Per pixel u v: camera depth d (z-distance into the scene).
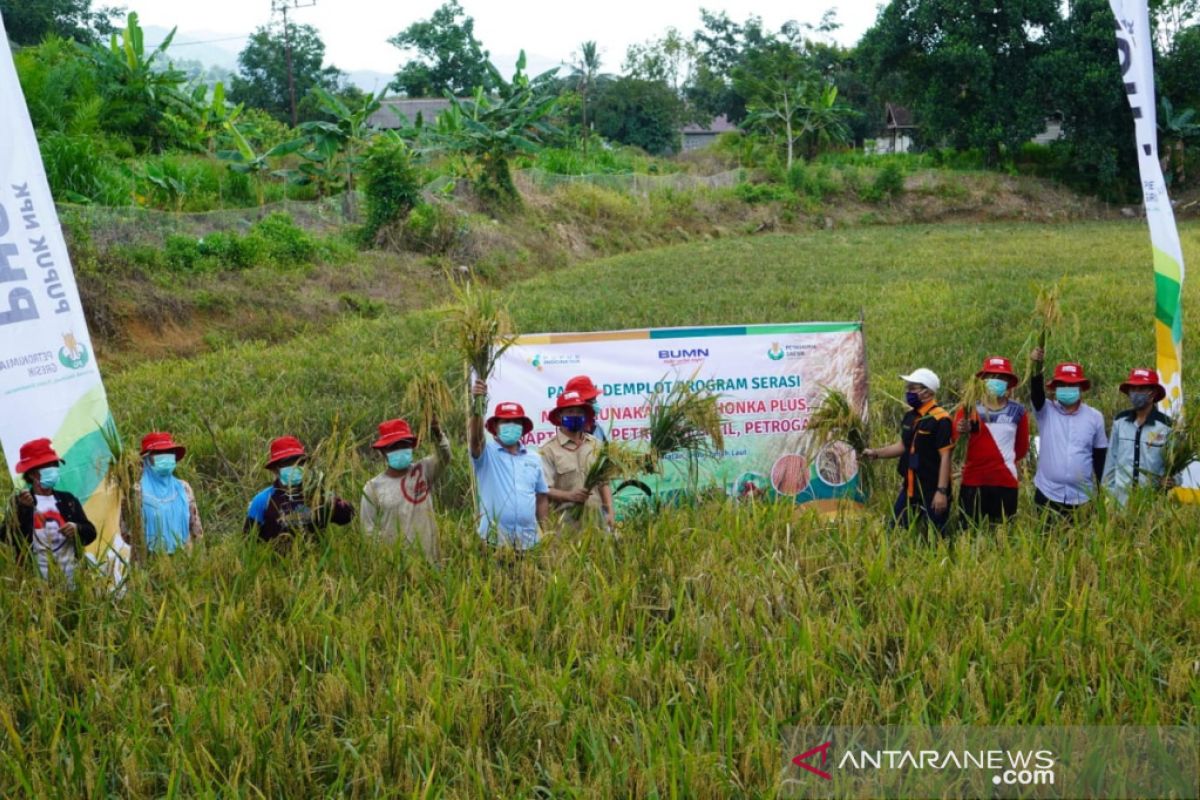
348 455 9.47
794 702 5.43
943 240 41.22
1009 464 8.38
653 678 5.64
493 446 7.73
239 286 21.48
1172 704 5.24
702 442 8.59
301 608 6.30
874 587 6.55
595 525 7.70
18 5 56.94
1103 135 54.62
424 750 4.98
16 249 7.73
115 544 7.69
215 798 4.70
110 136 31.48
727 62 84.44
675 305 22.22
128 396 13.73
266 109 70.44
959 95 57.22
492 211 36.91
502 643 6.09
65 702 5.62
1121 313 19.38
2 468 11.04
